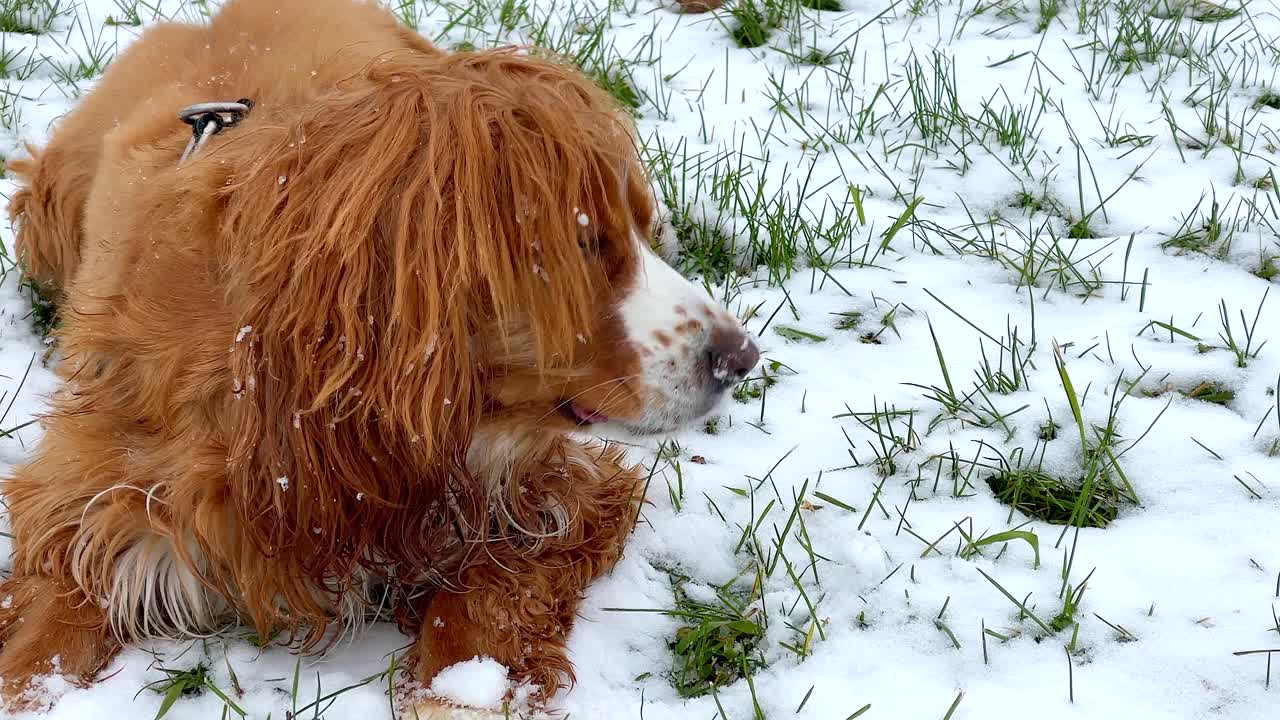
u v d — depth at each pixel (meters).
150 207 1.37
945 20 2.38
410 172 1.24
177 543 1.34
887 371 1.60
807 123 2.00
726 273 1.73
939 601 1.37
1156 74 2.13
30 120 1.93
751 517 1.44
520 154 1.25
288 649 1.36
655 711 1.30
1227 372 1.58
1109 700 1.30
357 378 1.26
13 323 1.65
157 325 1.33
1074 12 2.39
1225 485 1.46
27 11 2.31
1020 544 1.42
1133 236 1.75
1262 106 2.01
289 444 1.27
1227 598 1.36
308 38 1.59
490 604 1.35
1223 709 1.29
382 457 1.28
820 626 1.34
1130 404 1.55
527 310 1.27
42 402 1.53
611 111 1.32
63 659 1.32
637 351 1.30
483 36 2.30
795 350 1.63
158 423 1.35
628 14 2.43
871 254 1.76
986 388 1.57
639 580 1.41
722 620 1.36
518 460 1.38
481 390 1.29
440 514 1.36
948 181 1.87
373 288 1.24
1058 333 1.64
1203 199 1.81
